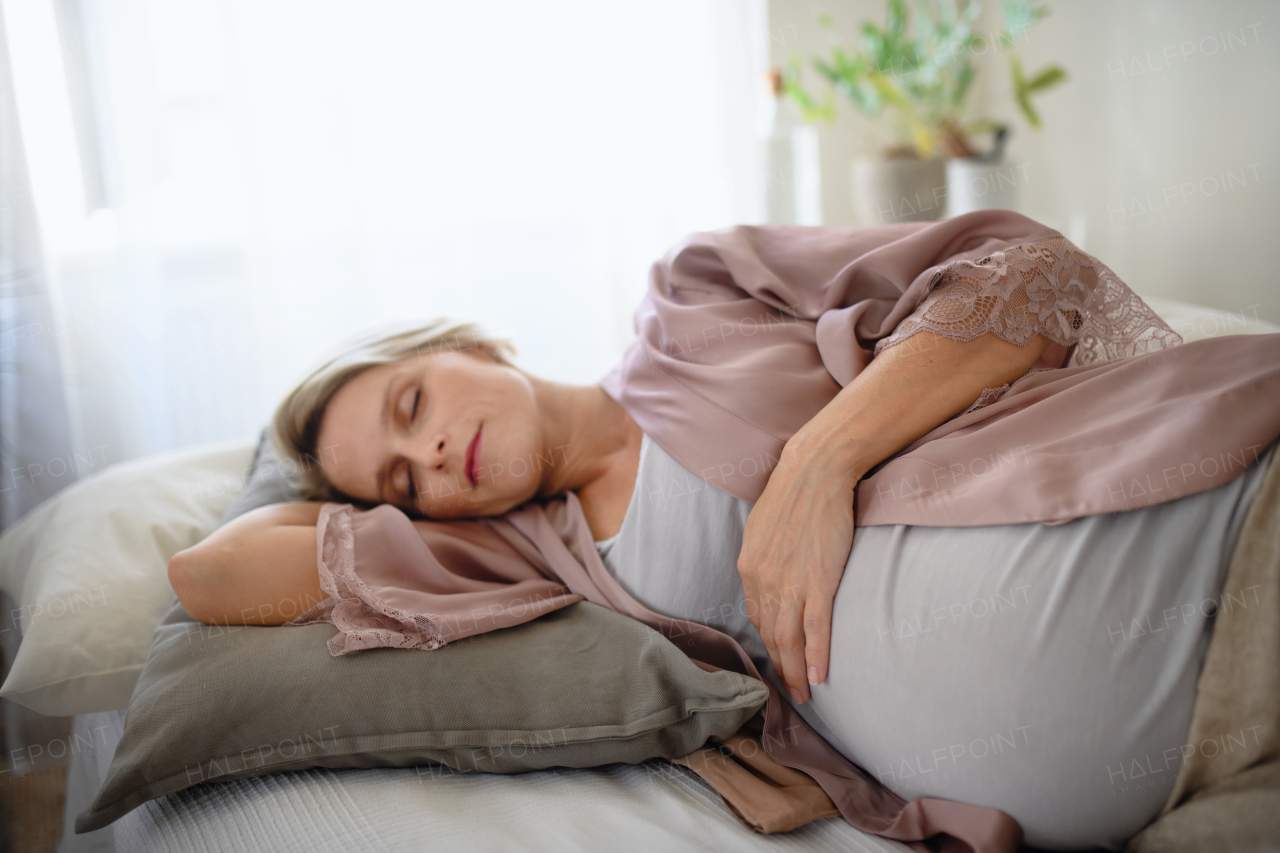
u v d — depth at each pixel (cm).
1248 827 60
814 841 73
